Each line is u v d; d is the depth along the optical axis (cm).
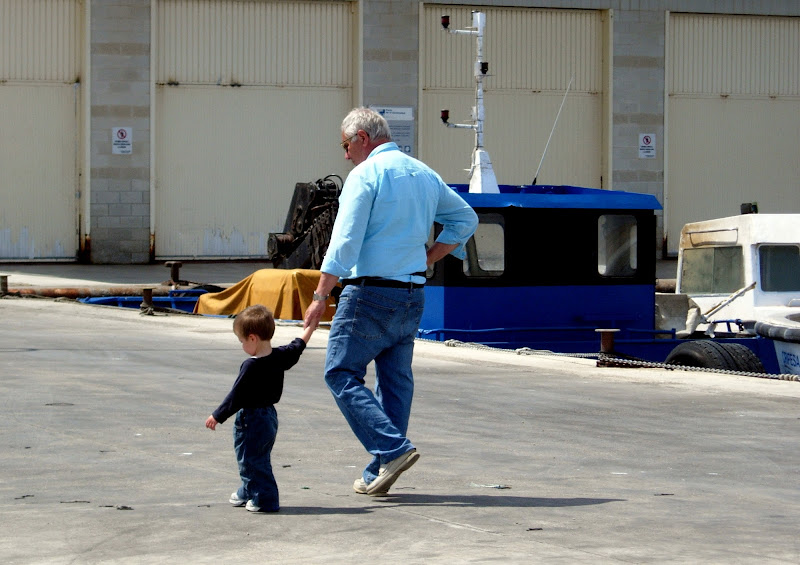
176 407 1772
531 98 6594
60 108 6056
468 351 2612
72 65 6056
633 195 2956
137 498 1161
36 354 2406
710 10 6725
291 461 1391
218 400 1845
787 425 1714
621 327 2942
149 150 6119
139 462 1359
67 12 6031
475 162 3356
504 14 6525
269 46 6269
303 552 937
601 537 1005
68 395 1870
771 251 2827
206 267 5969
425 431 1636
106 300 3981
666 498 1211
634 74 6656
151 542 970
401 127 6378
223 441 1502
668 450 1509
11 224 6016
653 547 966
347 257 1097
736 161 6850
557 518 1089
